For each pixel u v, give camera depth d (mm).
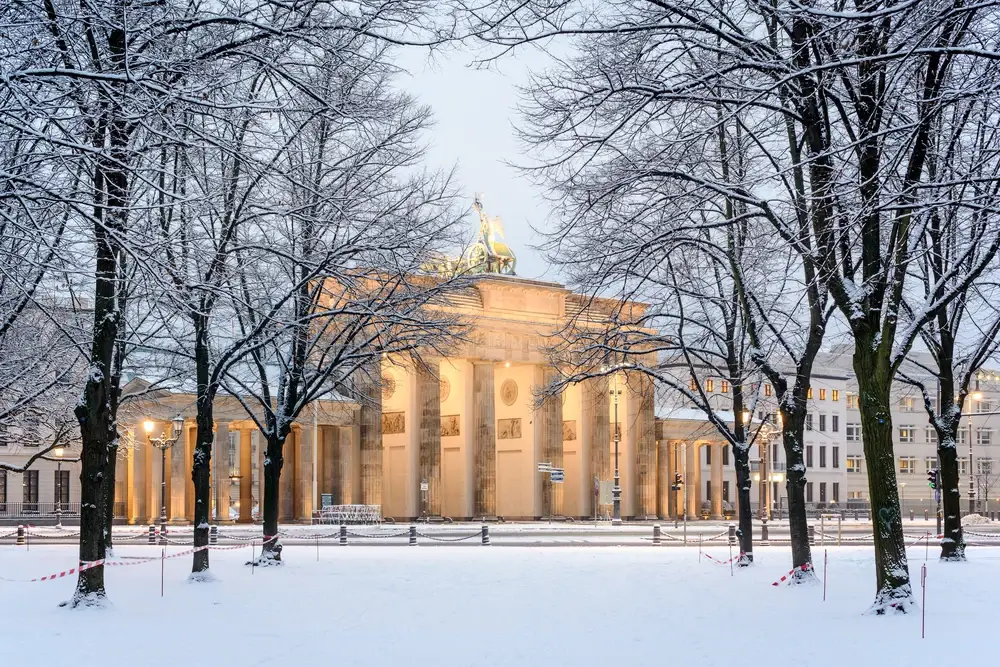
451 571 42500
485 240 108875
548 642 23781
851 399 159375
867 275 26609
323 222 34875
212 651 22750
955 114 25516
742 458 43625
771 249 26938
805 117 26312
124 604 30984
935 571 39625
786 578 35500
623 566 44719
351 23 21688
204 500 38531
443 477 110562
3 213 20891
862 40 23141
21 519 103062
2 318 32188
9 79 19641
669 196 28203
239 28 22438
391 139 40656
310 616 28516
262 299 41125
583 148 24953
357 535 69562
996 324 42688
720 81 22891
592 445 114312
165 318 37906
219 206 27625
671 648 22625
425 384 103062
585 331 44969
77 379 45938
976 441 159750
